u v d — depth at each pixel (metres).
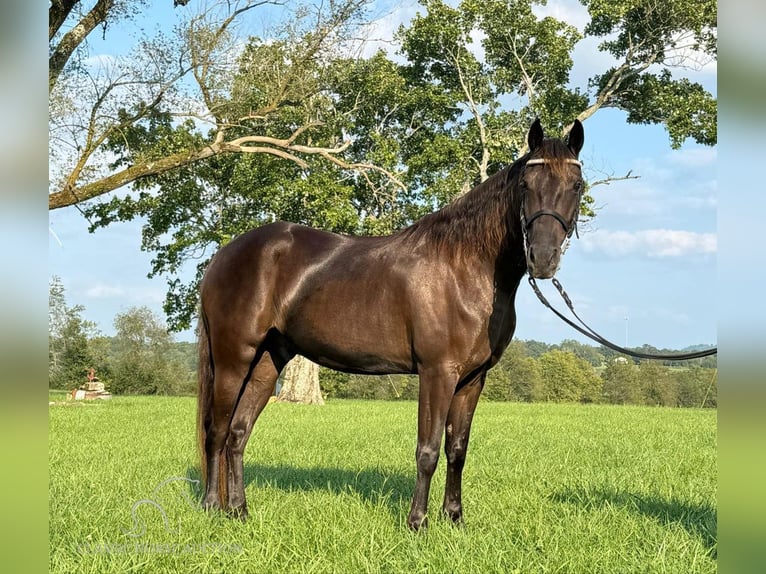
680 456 10.81
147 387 54.47
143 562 4.53
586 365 58.28
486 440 13.29
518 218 5.24
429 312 5.34
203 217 29.08
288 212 27.50
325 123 20.91
